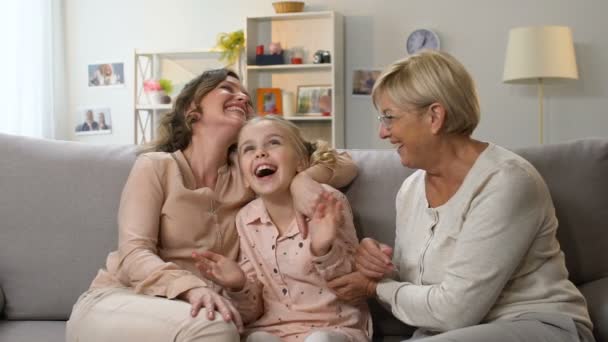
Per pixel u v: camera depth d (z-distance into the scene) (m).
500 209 1.45
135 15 5.72
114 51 5.76
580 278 1.86
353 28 5.34
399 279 1.71
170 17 5.66
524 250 1.46
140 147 2.06
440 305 1.46
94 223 1.98
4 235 1.99
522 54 4.58
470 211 1.50
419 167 1.61
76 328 1.64
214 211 1.85
